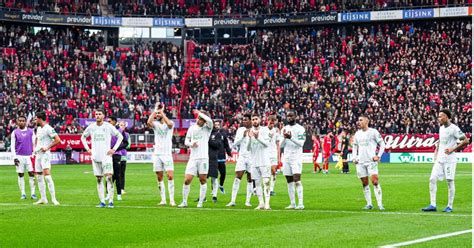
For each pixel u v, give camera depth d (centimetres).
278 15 8488
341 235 1828
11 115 6869
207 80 7981
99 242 1747
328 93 7556
